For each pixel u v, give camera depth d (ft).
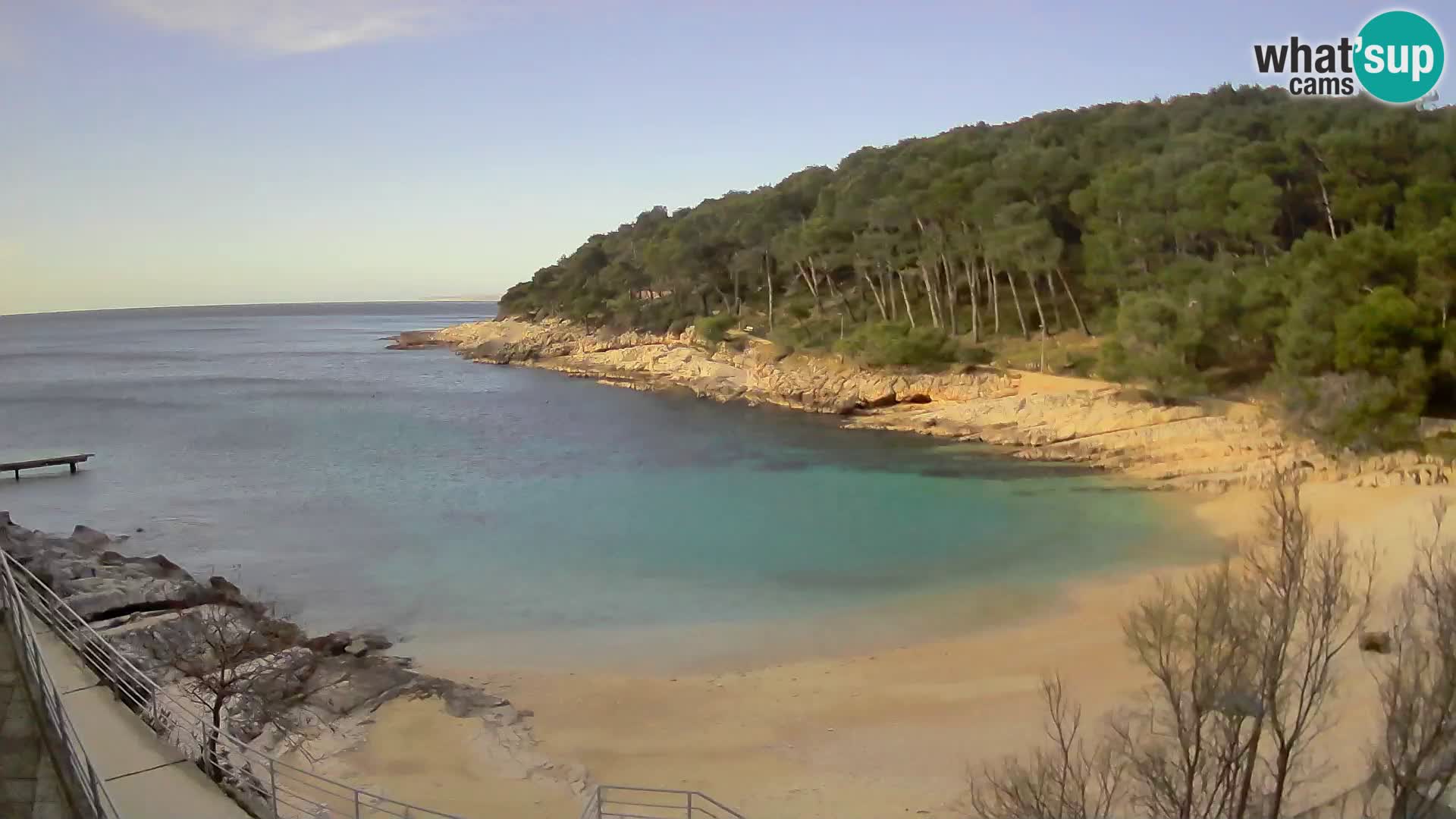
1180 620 67.92
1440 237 166.61
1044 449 193.47
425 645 90.84
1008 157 308.81
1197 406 194.18
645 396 315.17
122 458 204.54
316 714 69.77
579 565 118.73
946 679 80.12
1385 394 150.92
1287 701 45.73
